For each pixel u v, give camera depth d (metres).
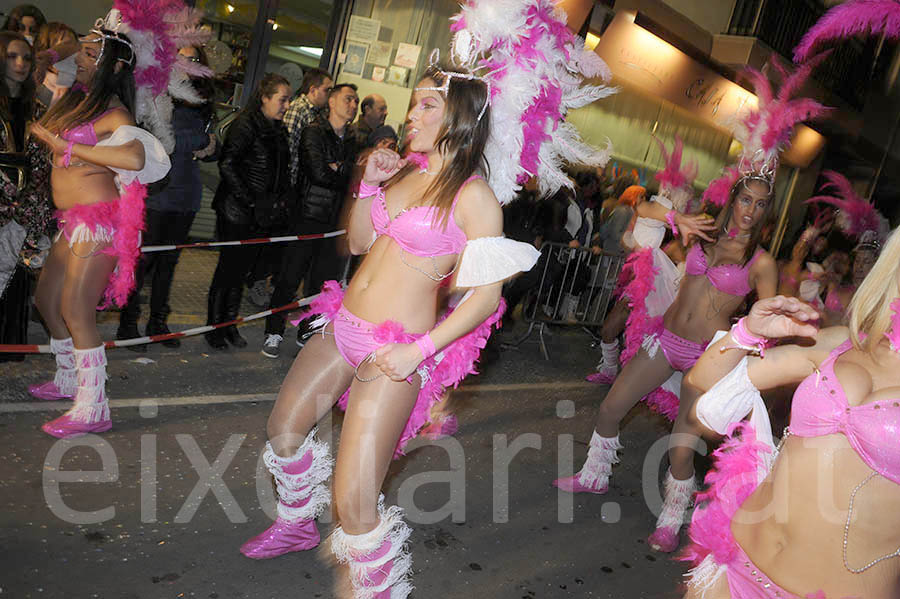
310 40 9.70
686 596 2.36
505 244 2.64
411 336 2.75
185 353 5.41
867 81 17.05
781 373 2.23
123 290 4.07
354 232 3.05
